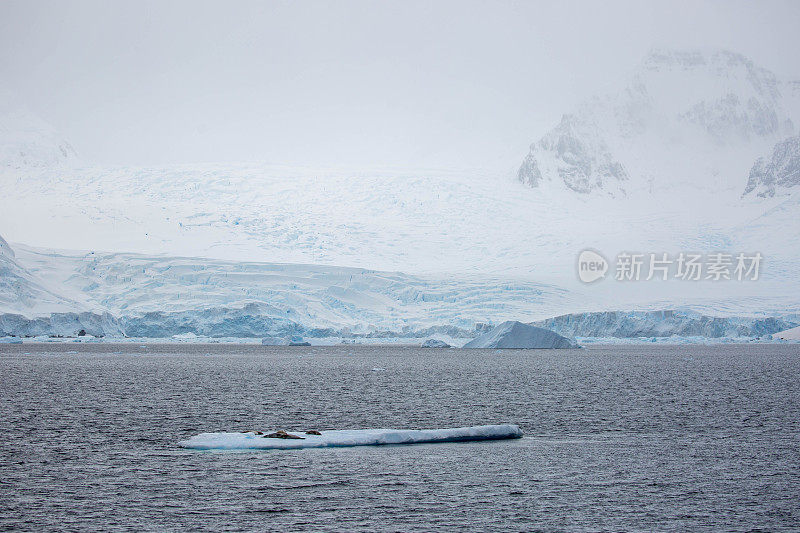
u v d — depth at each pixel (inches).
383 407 3346.5
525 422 2874.0
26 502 1660.9
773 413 3159.5
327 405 3408.0
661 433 2593.5
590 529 1499.8
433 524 1524.4
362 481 1834.4
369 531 1483.8
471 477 1877.5
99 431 2596.0
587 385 4559.5
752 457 2144.4
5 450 2220.7
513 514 1585.9
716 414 3127.5
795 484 1829.5
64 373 5492.1
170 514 1578.5
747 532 1487.5
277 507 1627.7
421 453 2162.9
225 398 3695.9
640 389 4281.5
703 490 1772.9
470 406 3398.1
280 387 4340.6
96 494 1723.7
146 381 4751.5
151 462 2036.2
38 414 3056.1
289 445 2223.2
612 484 1822.1
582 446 2304.4
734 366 6688.0
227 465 1998.0
